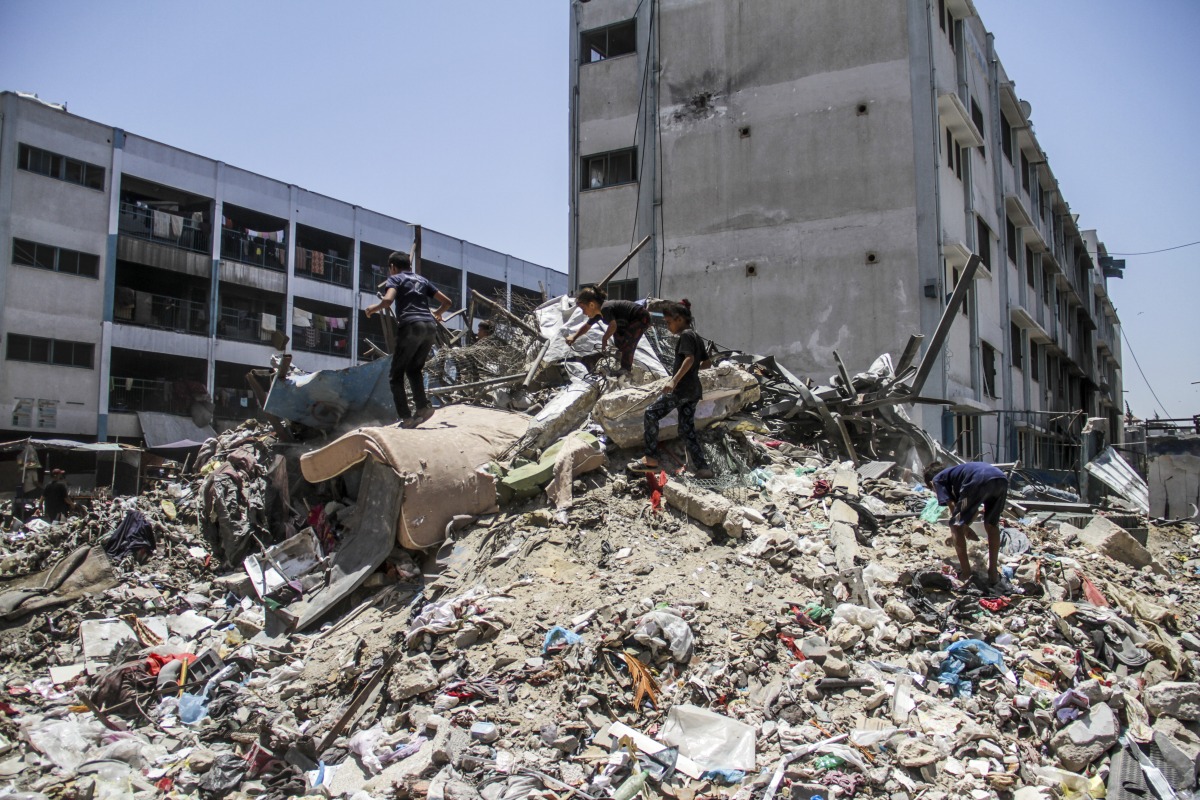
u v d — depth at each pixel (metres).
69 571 7.16
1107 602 6.26
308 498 7.90
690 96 18.30
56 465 23.88
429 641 5.32
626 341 8.42
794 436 9.78
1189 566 8.95
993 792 4.11
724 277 17.45
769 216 17.12
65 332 25.05
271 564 6.90
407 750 4.51
